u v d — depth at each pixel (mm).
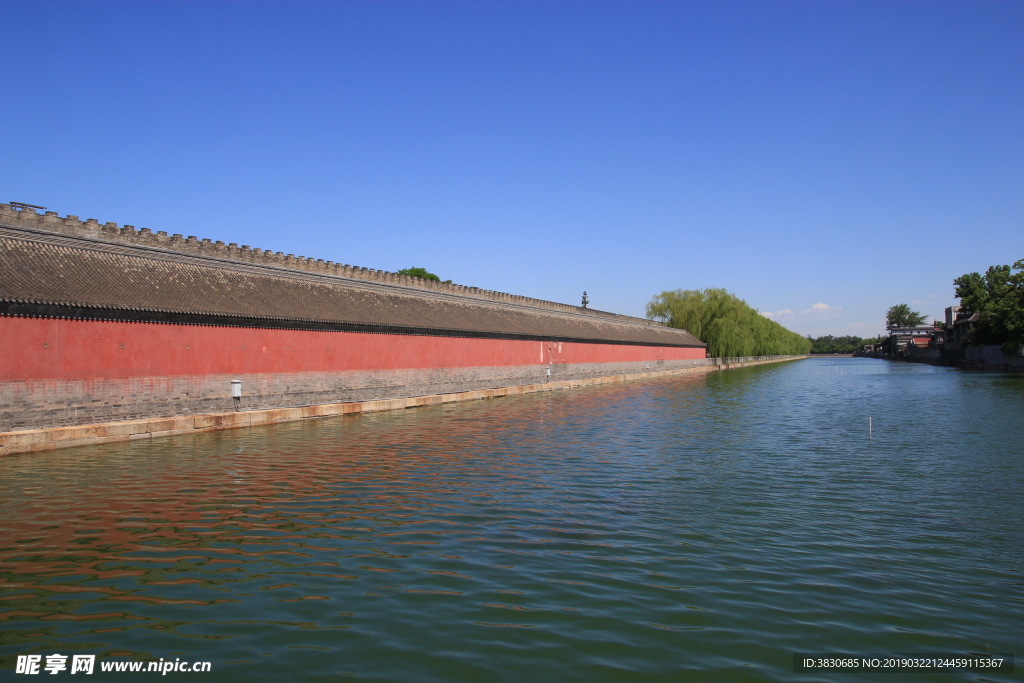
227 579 9258
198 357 24906
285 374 28719
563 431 25016
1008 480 15812
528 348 50844
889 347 185125
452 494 14273
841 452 19891
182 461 18172
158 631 7656
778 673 6770
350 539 11062
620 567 9766
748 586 9055
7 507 13078
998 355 73625
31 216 22047
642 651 7207
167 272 25938
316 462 18078
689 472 16781
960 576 9484
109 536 11195
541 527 11797
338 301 33812
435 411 33375
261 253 31203
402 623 7859
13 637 7508
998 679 6691
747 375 76000
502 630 7688
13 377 19359
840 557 10266
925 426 25906
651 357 77438
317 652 7152
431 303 43156
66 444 20203
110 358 21953
